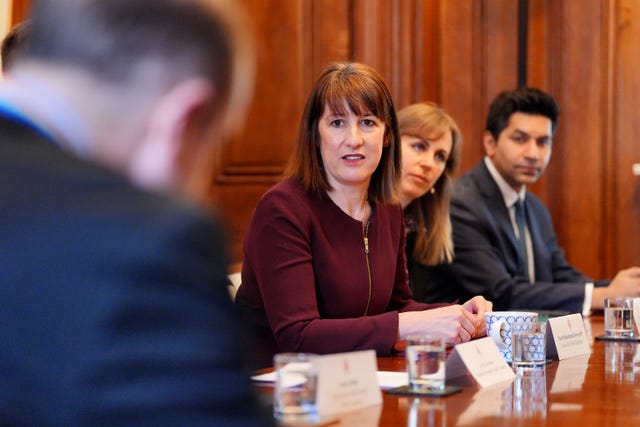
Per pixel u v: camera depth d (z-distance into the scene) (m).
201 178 1.09
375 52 6.45
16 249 0.95
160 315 0.93
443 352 2.28
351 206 3.34
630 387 2.41
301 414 1.89
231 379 0.96
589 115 6.86
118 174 1.02
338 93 3.25
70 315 0.92
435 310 3.11
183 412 0.92
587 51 6.86
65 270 0.93
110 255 0.93
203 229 0.98
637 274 4.81
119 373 0.91
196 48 1.04
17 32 3.29
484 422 1.91
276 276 3.13
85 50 1.04
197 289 0.95
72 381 0.90
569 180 6.85
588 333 3.74
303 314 3.07
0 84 1.07
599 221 6.83
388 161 3.44
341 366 2.03
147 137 1.05
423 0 6.54
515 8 6.77
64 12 1.05
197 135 1.07
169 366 0.92
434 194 4.66
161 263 0.93
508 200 5.47
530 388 2.38
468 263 5.11
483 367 2.48
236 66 1.07
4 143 1.02
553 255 5.70
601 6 6.86
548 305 4.92
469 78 6.71
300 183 3.31
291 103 6.51
